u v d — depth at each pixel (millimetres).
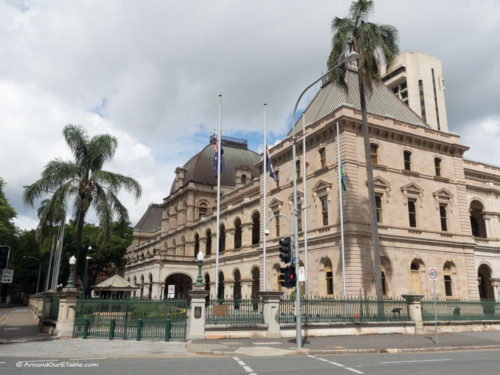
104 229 31578
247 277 51438
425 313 26156
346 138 36750
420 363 13742
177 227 76125
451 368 12594
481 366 13023
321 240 37531
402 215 38219
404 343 19984
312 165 40750
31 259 90438
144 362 13773
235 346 17812
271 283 44344
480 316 28094
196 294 20516
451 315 27062
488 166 49812
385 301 24875
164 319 20969
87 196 32219
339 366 13008
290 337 21297
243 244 53938
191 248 70750
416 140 41219
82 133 32656
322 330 22234
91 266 79750
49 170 31031
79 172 32156
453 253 40281
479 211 49875
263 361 14164
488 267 44719
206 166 78125
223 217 60906
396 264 36281
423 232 38875
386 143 39312
